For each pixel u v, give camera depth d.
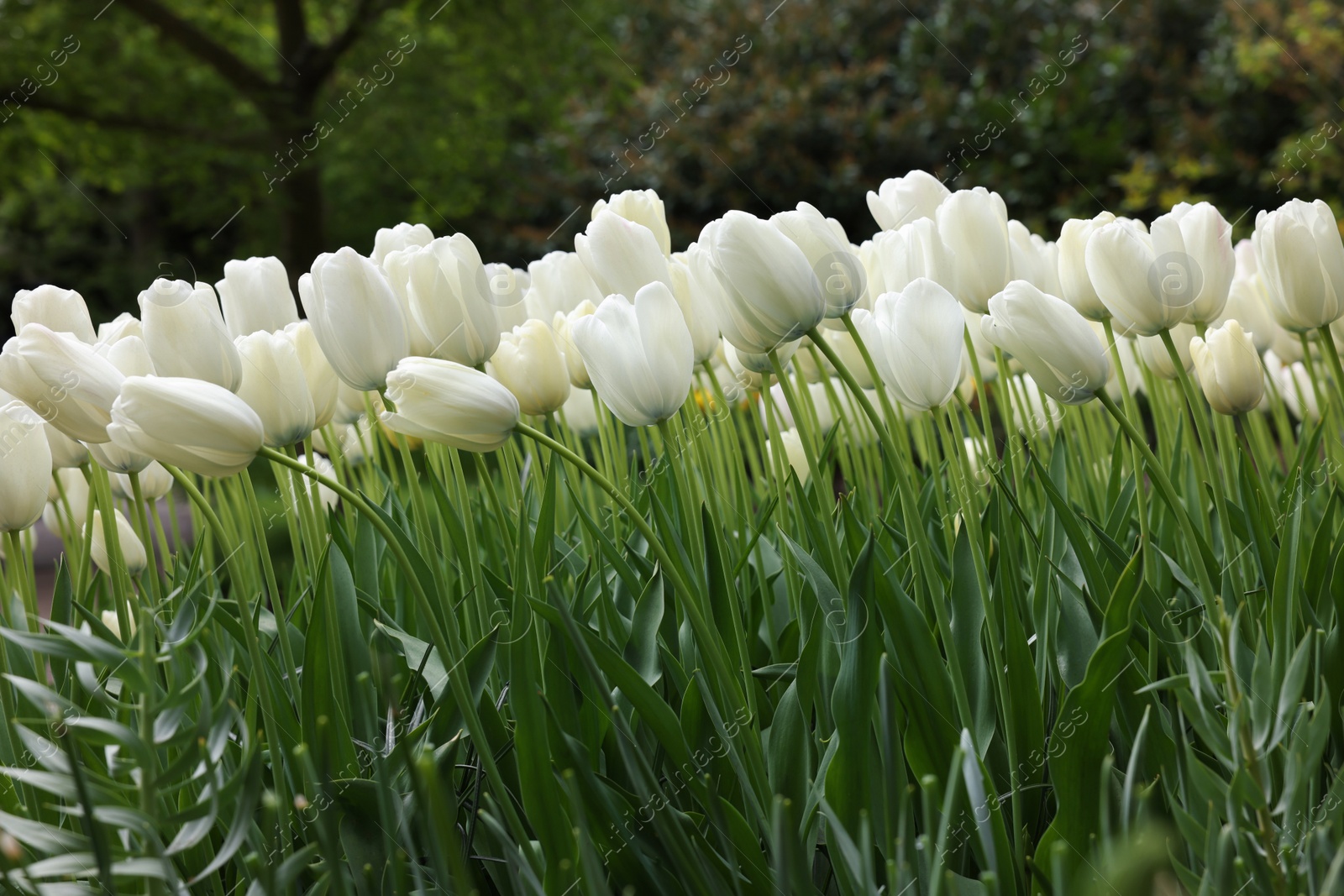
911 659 0.94
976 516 0.95
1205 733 0.86
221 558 1.37
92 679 0.81
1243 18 4.06
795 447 1.28
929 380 0.95
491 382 0.91
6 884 0.83
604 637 1.01
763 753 0.96
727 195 4.96
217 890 0.91
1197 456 1.01
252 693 0.92
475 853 0.94
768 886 0.88
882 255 1.06
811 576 0.97
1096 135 4.46
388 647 0.98
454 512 1.07
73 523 1.08
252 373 0.99
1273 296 1.03
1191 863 0.90
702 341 1.06
